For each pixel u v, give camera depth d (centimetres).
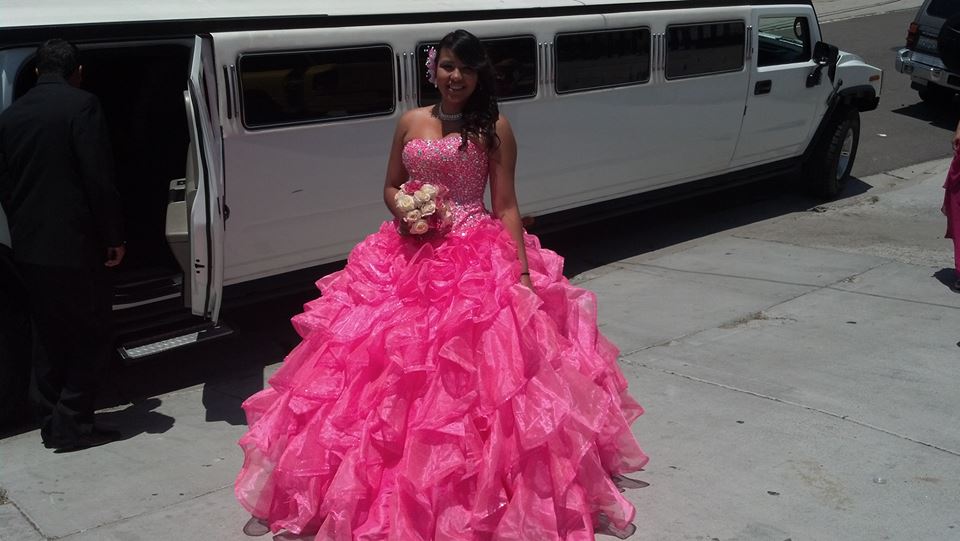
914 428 485
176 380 597
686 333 637
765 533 390
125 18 543
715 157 889
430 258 388
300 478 380
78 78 494
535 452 361
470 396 360
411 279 380
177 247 559
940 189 1023
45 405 498
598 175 795
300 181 615
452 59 384
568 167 768
